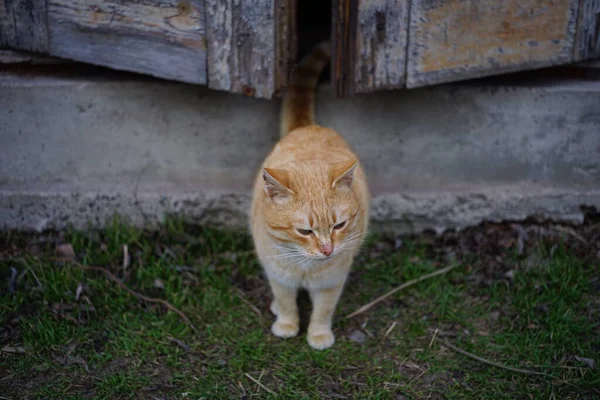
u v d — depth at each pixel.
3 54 1.02
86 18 0.97
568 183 1.10
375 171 1.10
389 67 0.97
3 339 0.90
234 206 1.09
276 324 0.95
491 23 0.96
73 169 1.08
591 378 0.84
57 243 1.06
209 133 1.08
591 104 1.05
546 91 1.04
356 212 0.85
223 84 0.98
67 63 1.06
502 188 1.10
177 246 1.05
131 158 1.08
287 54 0.98
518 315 0.96
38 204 1.07
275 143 1.08
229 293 1.00
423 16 0.95
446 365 0.89
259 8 0.93
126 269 1.02
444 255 1.08
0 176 1.07
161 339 0.92
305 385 0.86
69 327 0.92
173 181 1.10
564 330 0.92
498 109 1.06
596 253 1.05
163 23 0.96
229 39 0.95
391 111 1.07
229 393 0.85
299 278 0.88
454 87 1.05
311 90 1.04
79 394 0.83
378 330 0.95
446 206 1.10
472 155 1.09
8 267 1.00
